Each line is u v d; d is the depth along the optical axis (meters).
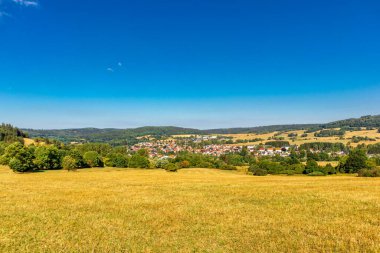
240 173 111.88
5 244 16.69
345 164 102.38
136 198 31.66
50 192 37.31
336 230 18.30
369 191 34.12
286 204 26.95
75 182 55.81
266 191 35.53
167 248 16.11
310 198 29.56
